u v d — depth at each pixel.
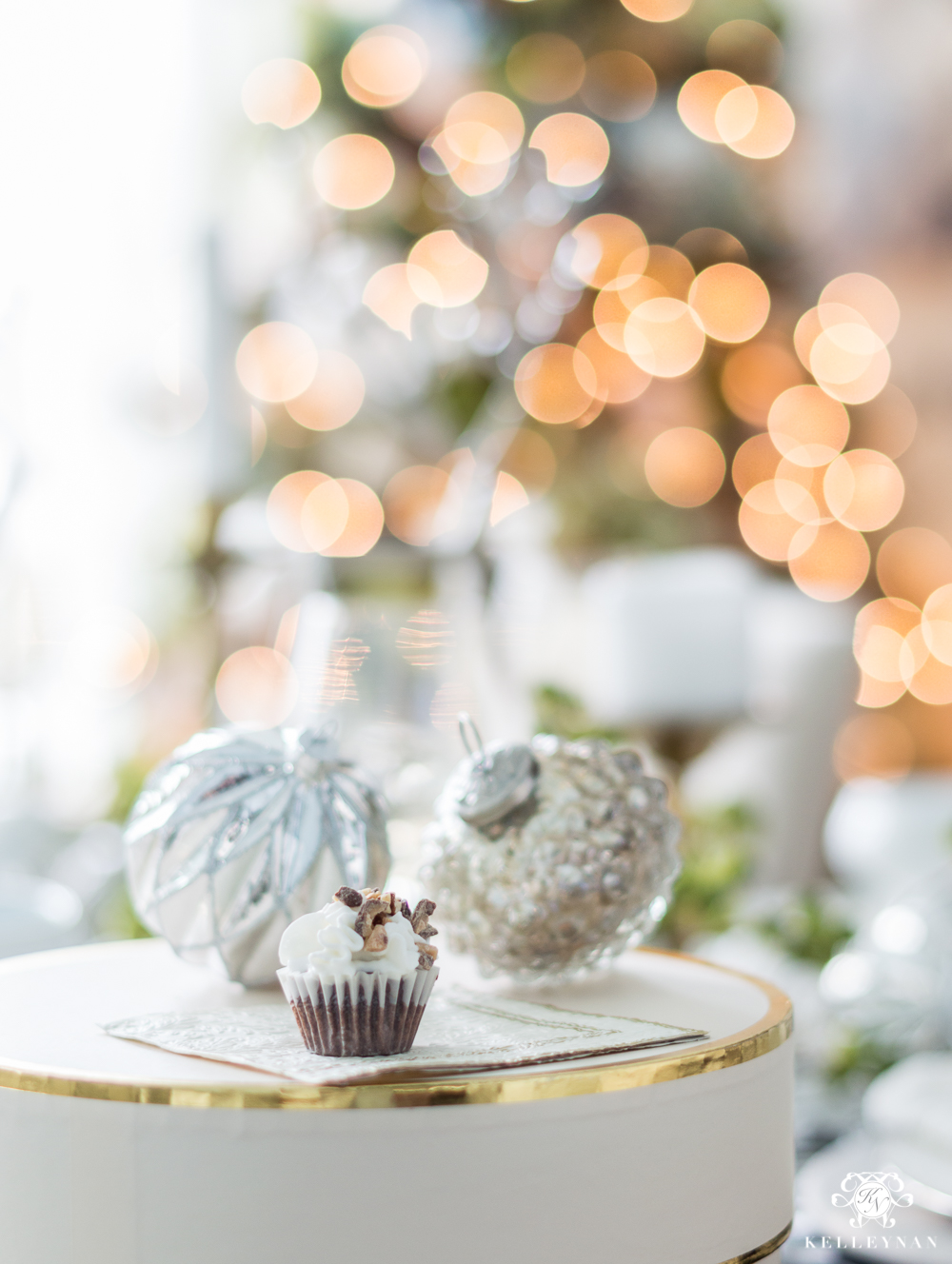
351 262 2.35
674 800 1.59
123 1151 0.53
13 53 2.54
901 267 3.34
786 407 3.19
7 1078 0.56
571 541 2.45
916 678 3.39
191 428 2.45
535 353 2.46
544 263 2.42
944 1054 1.25
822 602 3.12
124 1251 0.53
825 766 2.28
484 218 2.38
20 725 2.17
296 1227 0.52
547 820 0.73
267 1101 0.52
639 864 0.75
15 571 2.17
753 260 2.90
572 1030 0.64
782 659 2.28
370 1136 0.52
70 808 2.22
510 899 0.72
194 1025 0.65
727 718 1.74
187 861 0.73
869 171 3.32
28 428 1.99
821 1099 1.28
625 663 1.72
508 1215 0.53
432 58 2.43
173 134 2.63
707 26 2.49
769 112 2.65
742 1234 0.60
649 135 2.57
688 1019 0.68
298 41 2.34
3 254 2.49
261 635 2.15
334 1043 0.58
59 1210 0.54
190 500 2.31
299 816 0.74
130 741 2.31
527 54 2.38
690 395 3.03
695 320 2.80
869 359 3.22
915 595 3.38
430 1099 0.52
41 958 0.84
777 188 3.09
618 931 0.77
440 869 0.75
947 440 3.36
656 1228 0.56
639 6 2.42
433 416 2.35
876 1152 0.93
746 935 1.56
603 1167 0.54
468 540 1.84
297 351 2.35
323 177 2.36
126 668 2.39
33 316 2.45
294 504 2.31
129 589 2.37
